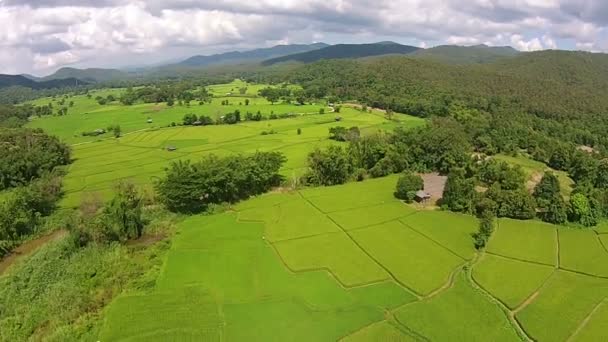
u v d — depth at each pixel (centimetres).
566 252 7481
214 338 5466
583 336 5269
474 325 5544
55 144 14700
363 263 7275
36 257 7962
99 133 19838
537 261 7175
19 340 5516
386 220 9081
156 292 6588
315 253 7694
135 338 5481
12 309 6266
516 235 8225
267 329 5622
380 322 5688
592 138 18062
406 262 7250
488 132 17000
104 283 6819
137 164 14012
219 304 6241
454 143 13088
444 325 5556
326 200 10494
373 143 13462
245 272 7144
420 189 10462
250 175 10819
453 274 6862
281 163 12112
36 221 9594
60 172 13250
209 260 7619
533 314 5728
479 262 7206
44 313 6066
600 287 6350
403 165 12975
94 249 8081
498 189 9431
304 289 6575
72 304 6253
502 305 5991
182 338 5472
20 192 10006
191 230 9056
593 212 8725
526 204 9006
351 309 6009
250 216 9675
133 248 8175
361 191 11181
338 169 11962
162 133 19012
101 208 9981
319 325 5669
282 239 8344
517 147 16200
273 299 6334
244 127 19838
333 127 18700
